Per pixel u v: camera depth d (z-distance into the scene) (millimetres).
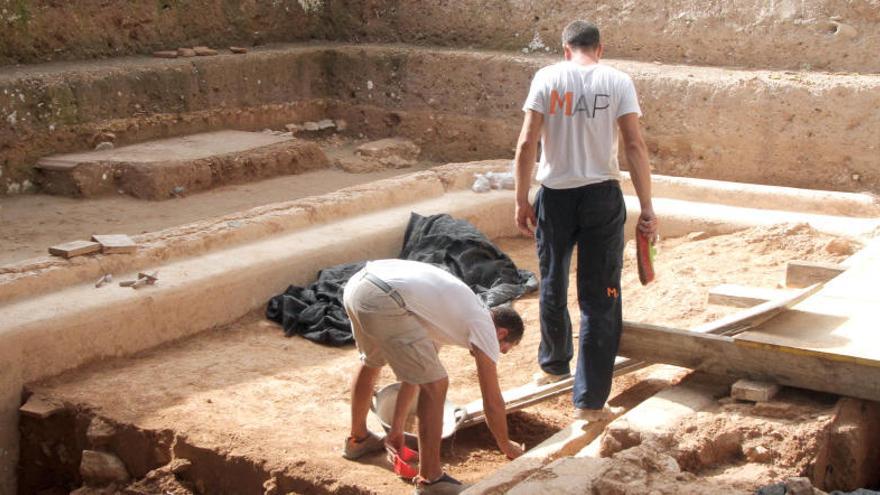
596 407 4734
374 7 12508
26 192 9523
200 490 5004
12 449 5566
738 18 9945
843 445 4457
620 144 9961
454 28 11953
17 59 10266
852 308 5281
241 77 11555
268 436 5035
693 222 8312
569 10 11031
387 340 4305
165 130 10852
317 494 4621
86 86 10047
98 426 5262
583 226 4746
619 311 4840
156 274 6465
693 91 9516
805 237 7570
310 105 12273
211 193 9781
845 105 8805
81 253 6531
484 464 4902
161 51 11555
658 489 3773
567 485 3828
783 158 9195
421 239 7641
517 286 7266
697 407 4766
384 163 11195
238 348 6301
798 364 4688
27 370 5605
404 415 4719
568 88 4668
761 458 4363
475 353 4320
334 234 7652
